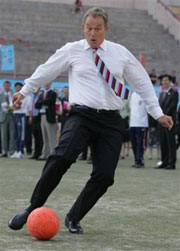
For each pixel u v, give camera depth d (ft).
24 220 24.97
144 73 25.49
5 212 30.83
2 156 73.31
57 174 24.75
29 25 135.44
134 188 43.19
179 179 50.67
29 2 141.90
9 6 138.51
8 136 74.02
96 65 24.63
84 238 24.84
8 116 73.10
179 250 23.21
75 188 41.86
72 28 138.72
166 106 60.39
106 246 23.41
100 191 25.18
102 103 24.70
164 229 27.50
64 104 67.51
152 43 141.38
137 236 25.67
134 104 61.41
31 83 24.85
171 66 138.00
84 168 58.29
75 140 24.53
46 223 23.91
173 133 60.64
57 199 36.19
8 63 97.09
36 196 24.95
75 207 25.75
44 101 66.39
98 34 24.47
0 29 131.95
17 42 129.08
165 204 35.55
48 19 138.72
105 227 27.58
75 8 143.02
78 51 24.86
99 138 24.95
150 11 151.74
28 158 71.10
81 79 24.81
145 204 35.27
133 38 141.38
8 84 73.31
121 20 146.00
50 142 67.56
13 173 51.96
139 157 61.93
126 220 29.60
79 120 24.76
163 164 61.67
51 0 148.05
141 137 61.72
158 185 45.60
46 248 22.71
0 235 24.98
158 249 23.25
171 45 142.20
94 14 24.47
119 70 24.86
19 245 23.13
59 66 24.91
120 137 25.07
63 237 24.88
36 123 68.69
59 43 133.59
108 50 24.88
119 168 60.18
